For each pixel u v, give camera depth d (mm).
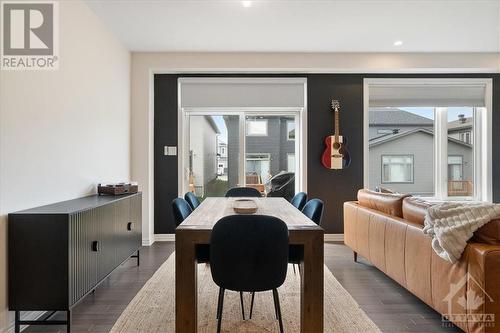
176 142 4500
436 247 1904
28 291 1929
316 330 1878
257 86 4539
